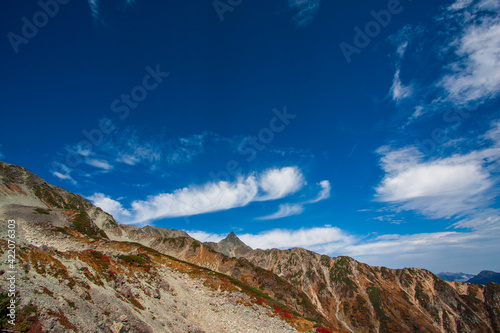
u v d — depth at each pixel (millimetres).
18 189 184000
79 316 24375
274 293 170875
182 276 80875
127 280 42531
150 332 30859
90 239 111312
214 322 50844
